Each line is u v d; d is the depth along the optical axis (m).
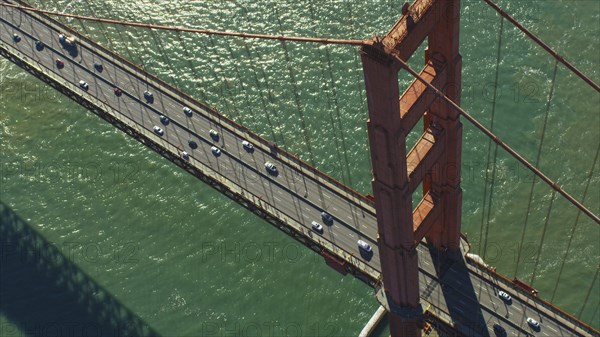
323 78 175.25
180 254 157.88
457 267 133.62
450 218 130.00
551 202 149.38
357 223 136.62
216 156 148.88
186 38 185.75
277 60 179.62
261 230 158.25
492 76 171.62
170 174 167.00
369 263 132.88
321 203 139.88
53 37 170.62
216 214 161.12
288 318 149.38
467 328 126.88
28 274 158.88
